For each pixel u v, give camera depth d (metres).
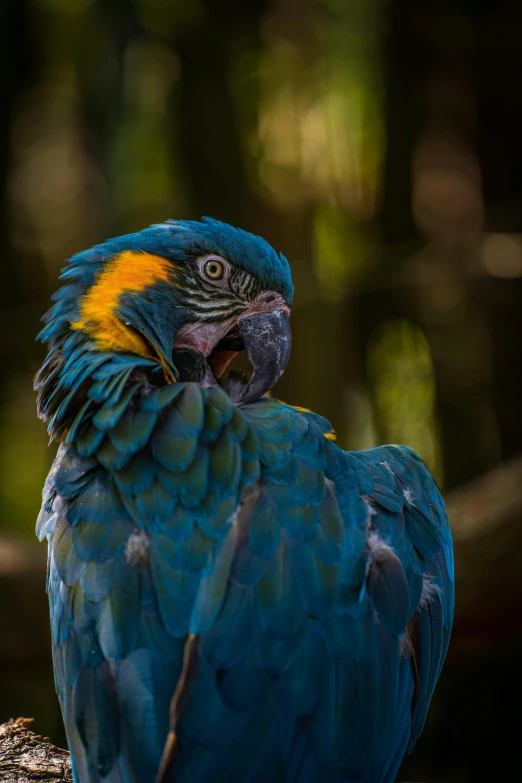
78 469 4.72
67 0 15.33
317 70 15.17
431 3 14.31
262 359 6.29
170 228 6.24
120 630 4.21
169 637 4.17
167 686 4.11
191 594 4.23
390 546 4.64
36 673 10.80
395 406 14.83
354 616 4.27
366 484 4.84
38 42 15.37
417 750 12.77
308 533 4.36
